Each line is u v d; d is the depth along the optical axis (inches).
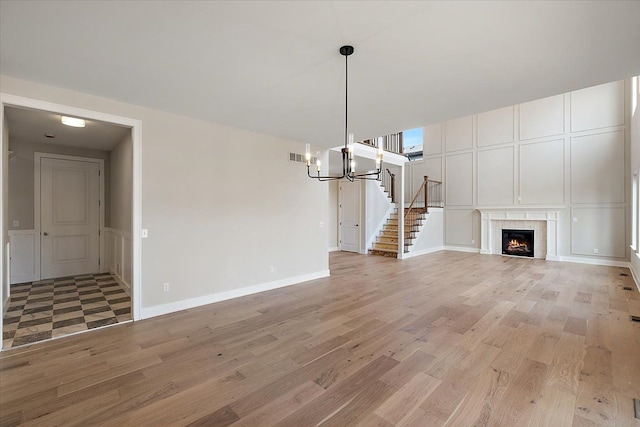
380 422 68.7
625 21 73.6
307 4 68.1
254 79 107.6
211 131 157.5
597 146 272.5
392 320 132.8
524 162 315.6
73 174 214.1
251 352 103.0
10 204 191.8
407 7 69.1
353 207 355.9
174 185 144.4
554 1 66.8
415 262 284.4
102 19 73.4
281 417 70.6
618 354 100.4
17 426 67.1
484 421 68.8
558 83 110.3
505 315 138.6
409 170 410.9
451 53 89.8
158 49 87.7
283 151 192.2
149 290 136.6
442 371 90.6
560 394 78.7
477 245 351.9
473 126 354.0
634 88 232.1
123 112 129.1
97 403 75.4
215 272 159.2
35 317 135.2
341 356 100.2
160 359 98.0
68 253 213.0
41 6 67.9
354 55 91.1
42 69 99.3
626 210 258.1
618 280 207.5
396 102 129.4
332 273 233.5
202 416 70.9
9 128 160.7
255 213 177.2
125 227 176.9
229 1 67.1
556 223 291.0
